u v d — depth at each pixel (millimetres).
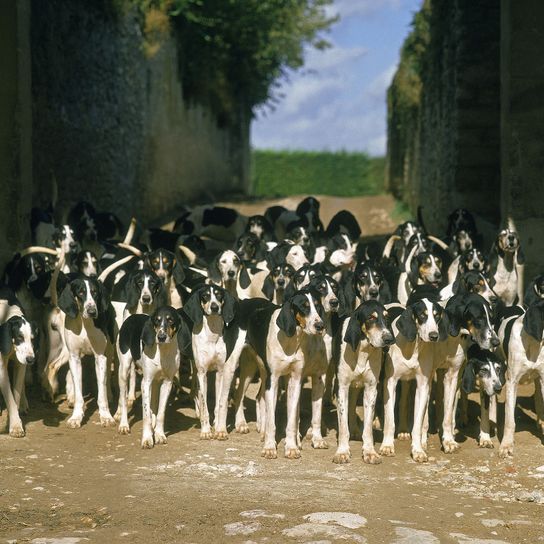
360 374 7348
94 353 8000
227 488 6777
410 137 17578
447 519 6418
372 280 8094
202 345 7711
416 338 7398
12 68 9281
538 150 9492
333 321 7637
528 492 6840
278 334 7391
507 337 7660
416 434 7461
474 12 11602
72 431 7848
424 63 14984
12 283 8695
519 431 8031
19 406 8148
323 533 6148
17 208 9297
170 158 19031
